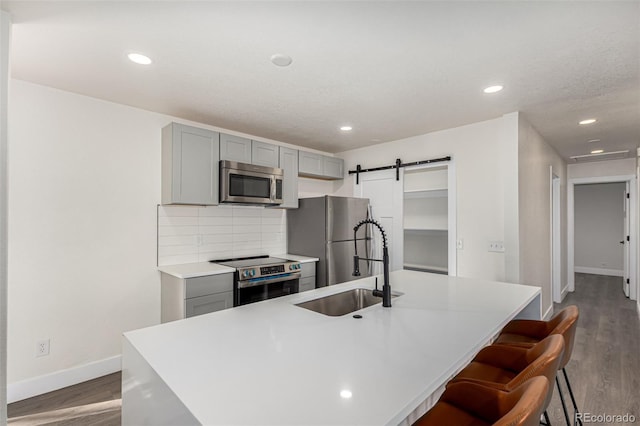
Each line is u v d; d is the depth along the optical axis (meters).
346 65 2.14
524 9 1.56
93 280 2.71
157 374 1.05
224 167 3.16
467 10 1.57
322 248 3.82
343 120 3.32
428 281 2.55
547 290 4.21
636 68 2.17
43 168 2.48
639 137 3.96
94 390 2.49
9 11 1.55
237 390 0.94
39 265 2.46
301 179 4.50
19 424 2.08
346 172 4.77
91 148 2.71
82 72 2.25
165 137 3.03
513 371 1.51
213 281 2.89
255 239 3.90
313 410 0.85
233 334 1.40
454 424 1.13
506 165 3.11
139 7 1.55
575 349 3.21
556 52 1.97
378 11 1.58
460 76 2.30
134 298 2.93
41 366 2.45
